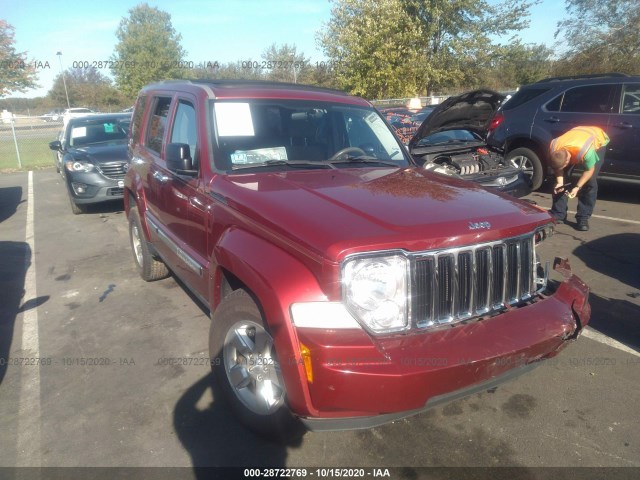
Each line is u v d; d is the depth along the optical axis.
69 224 8.49
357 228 2.50
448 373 2.35
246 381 3.00
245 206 2.95
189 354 3.99
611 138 7.91
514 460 2.79
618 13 22.17
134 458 2.86
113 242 7.27
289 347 2.38
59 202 10.58
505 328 2.62
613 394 3.34
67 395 3.49
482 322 2.64
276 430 2.82
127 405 3.35
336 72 24.14
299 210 2.73
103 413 3.28
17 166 17.39
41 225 8.50
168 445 2.96
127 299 5.11
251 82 4.36
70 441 3.02
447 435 3.00
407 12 25.52
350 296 2.38
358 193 3.03
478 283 2.69
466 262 2.63
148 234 5.04
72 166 8.77
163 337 4.28
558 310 2.84
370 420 2.44
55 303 5.07
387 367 2.28
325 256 2.37
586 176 6.31
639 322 4.28
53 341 4.27
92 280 5.70
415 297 2.50
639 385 3.43
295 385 2.39
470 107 7.18
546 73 31.23
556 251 6.04
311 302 2.39
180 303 4.98
